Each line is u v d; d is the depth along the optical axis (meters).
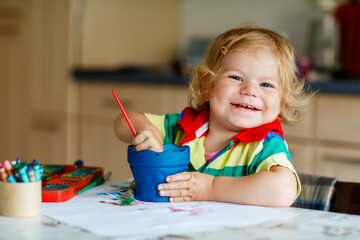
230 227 0.71
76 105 2.75
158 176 0.89
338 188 1.08
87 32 2.79
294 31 2.82
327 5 2.64
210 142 1.13
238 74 1.09
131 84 2.53
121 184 1.08
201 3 3.11
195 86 1.23
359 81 2.02
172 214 0.78
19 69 2.92
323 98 2.04
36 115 2.89
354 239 0.67
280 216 0.79
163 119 1.26
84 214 0.77
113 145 2.63
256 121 1.08
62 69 2.77
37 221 0.73
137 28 3.10
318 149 2.07
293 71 1.16
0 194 0.76
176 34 3.22
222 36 1.18
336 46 2.59
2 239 0.64
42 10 2.81
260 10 2.91
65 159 2.80
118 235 0.66
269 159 0.97
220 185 0.90
